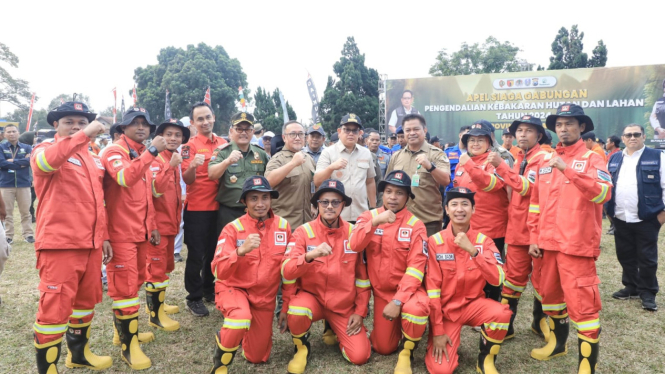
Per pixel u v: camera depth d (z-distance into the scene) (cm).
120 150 370
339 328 371
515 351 385
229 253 349
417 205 466
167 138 424
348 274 372
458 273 355
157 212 430
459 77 2178
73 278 313
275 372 350
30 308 481
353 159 466
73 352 346
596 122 2016
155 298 429
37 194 312
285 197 457
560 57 2958
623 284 534
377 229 379
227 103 3638
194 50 3594
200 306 476
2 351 379
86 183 320
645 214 487
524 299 530
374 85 3039
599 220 337
